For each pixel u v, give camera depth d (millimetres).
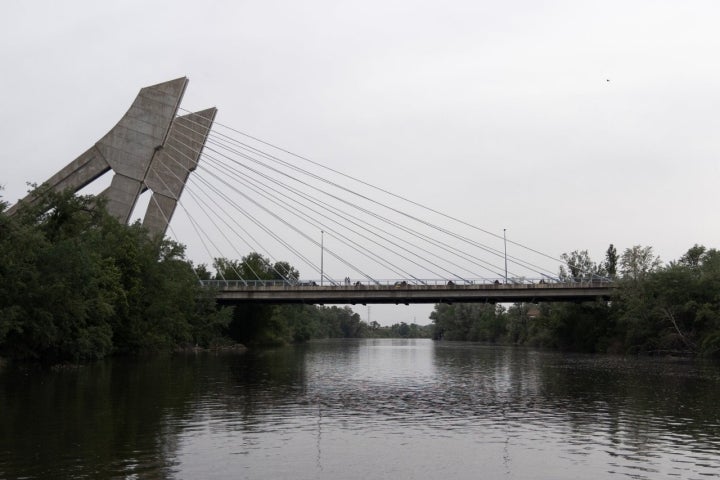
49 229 73375
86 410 35312
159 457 24531
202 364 75938
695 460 24844
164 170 107625
